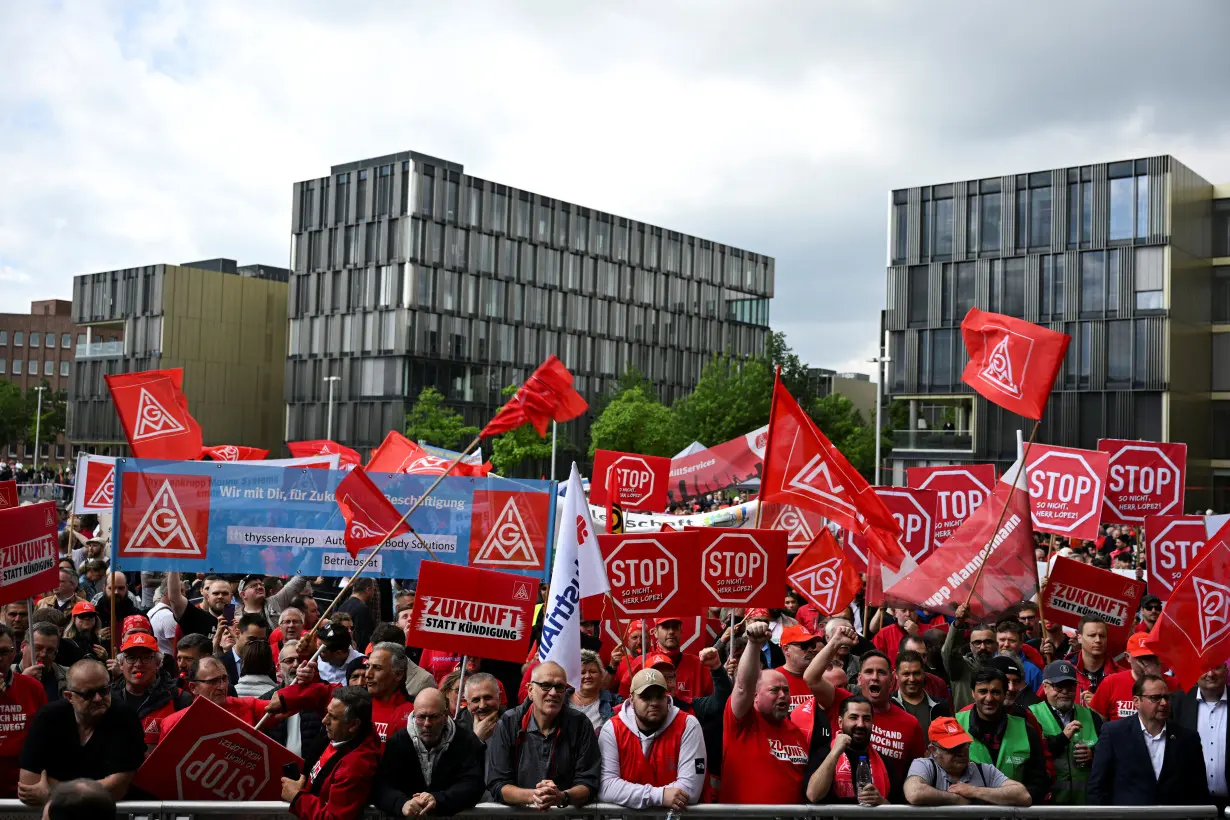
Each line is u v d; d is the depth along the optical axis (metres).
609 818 6.62
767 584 9.12
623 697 8.45
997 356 11.26
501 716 7.42
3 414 114.06
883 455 67.69
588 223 88.81
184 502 11.34
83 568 14.92
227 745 6.61
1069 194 58.06
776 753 7.02
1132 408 55.75
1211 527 12.81
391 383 76.88
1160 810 6.95
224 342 86.56
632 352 91.75
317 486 11.62
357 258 79.56
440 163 79.06
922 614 14.19
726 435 62.09
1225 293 61.09
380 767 6.50
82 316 89.19
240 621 9.75
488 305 81.50
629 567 8.98
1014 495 11.02
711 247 99.12
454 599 8.03
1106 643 10.41
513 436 70.81
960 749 6.86
